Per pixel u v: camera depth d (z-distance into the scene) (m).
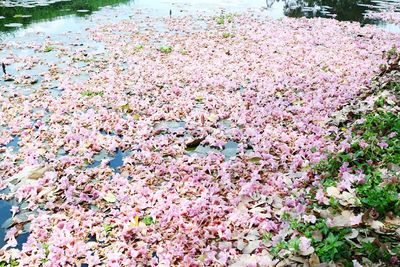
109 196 1.45
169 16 4.68
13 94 2.30
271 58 3.08
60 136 1.85
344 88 2.33
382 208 1.15
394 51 2.88
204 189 1.46
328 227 1.09
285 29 4.11
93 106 2.17
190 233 1.25
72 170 1.57
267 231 1.23
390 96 1.90
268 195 1.41
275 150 1.72
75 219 1.34
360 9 5.50
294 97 2.27
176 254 1.17
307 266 1.01
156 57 3.06
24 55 3.08
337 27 4.27
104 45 3.40
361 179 1.28
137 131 1.87
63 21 4.31
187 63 2.92
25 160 1.65
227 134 1.87
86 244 1.23
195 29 4.05
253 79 2.58
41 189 1.48
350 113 1.88
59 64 2.89
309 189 1.35
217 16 4.72
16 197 1.46
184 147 1.77
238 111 2.09
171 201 1.38
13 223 1.34
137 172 1.59
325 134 1.78
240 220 1.29
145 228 1.28
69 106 2.14
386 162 1.39
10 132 1.88
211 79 2.57
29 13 4.67
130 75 2.64
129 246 1.22
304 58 3.07
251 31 3.98
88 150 1.73
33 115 2.04
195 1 5.93
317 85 2.46
